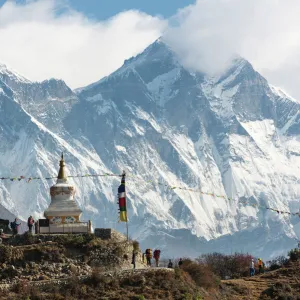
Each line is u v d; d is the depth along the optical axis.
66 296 188.38
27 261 196.12
